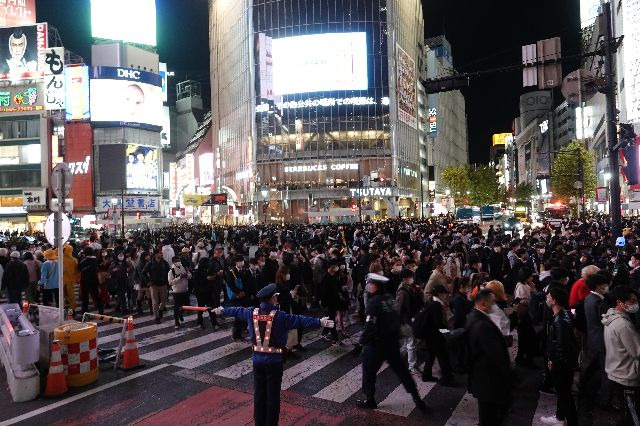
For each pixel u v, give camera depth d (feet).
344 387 23.79
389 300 21.36
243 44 275.59
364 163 250.78
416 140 306.35
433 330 24.03
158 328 37.06
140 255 47.32
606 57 46.83
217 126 334.85
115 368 26.99
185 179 401.29
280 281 31.81
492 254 45.01
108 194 237.04
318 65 252.62
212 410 21.12
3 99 219.20
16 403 22.36
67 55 248.11
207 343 32.40
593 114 252.62
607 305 20.30
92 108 237.04
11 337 23.99
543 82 43.98
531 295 27.68
